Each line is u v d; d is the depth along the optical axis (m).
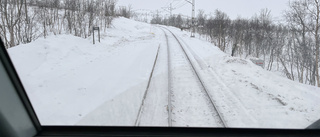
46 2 27.67
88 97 7.12
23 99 2.62
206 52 19.84
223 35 47.66
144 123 5.30
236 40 44.69
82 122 4.94
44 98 6.58
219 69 12.87
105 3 39.22
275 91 9.08
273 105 7.12
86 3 33.19
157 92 8.05
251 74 12.27
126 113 5.67
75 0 31.27
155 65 13.24
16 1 15.79
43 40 14.09
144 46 21.77
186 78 10.39
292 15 25.06
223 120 5.48
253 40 45.62
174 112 6.19
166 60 14.81
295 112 6.42
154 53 17.16
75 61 13.18
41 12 24.55
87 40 21.05
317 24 22.58
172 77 10.35
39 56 11.88
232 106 6.85
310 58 26.55
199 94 7.98
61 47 14.36
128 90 8.00
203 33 58.84
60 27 33.44
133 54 16.86
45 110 5.58
